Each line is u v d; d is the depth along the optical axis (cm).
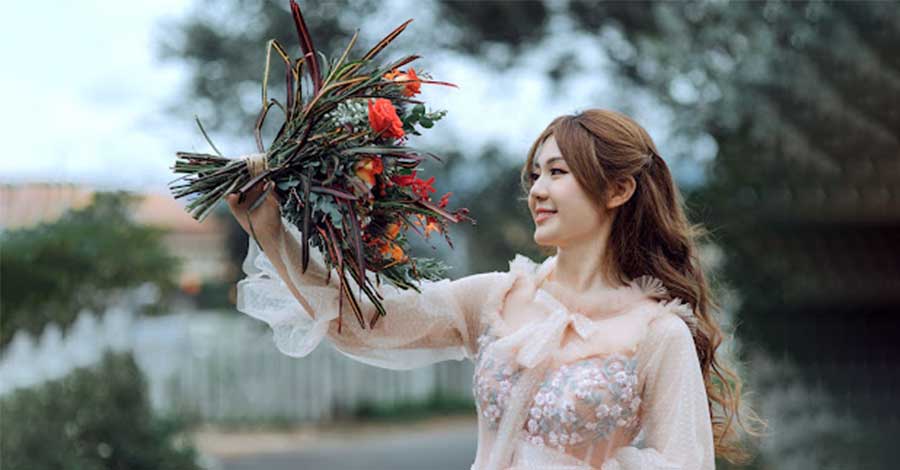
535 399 342
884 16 944
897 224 949
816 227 955
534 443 341
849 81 954
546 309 353
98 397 934
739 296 935
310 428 1551
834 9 959
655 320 349
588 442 340
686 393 340
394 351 362
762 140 965
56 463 836
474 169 1551
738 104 974
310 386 1602
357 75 337
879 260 951
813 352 935
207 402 1527
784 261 948
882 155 953
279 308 350
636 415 345
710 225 934
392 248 340
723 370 396
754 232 950
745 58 988
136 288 1091
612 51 1488
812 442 873
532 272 370
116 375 969
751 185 963
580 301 354
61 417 879
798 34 970
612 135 352
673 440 338
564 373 343
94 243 1016
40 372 889
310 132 327
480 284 367
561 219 349
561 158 350
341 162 327
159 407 1291
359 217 332
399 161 335
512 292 364
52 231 1017
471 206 1522
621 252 361
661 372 344
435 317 359
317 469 1165
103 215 1107
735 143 984
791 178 961
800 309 944
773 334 939
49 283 977
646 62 1358
